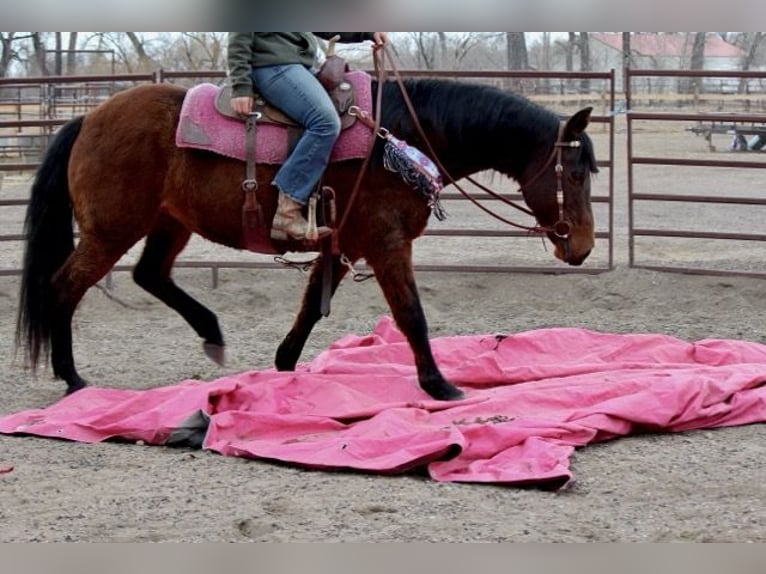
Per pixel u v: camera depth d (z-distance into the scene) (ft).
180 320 27.76
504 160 18.39
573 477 14.43
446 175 18.35
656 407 16.89
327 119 17.19
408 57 84.17
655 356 20.85
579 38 99.76
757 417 17.60
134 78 29.50
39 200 18.99
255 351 24.26
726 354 20.72
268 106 17.71
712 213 45.75
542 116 18.10
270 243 18.13
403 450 15.19
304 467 15.37
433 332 26.12
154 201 18.43
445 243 38.22
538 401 17.33
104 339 25.58
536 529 12.82
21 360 22.95
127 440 16.79
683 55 93.20
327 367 19.71
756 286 28.71
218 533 12.71
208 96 18.06
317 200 17.57
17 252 36.35
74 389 19.10
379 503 13.75
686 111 74.90
